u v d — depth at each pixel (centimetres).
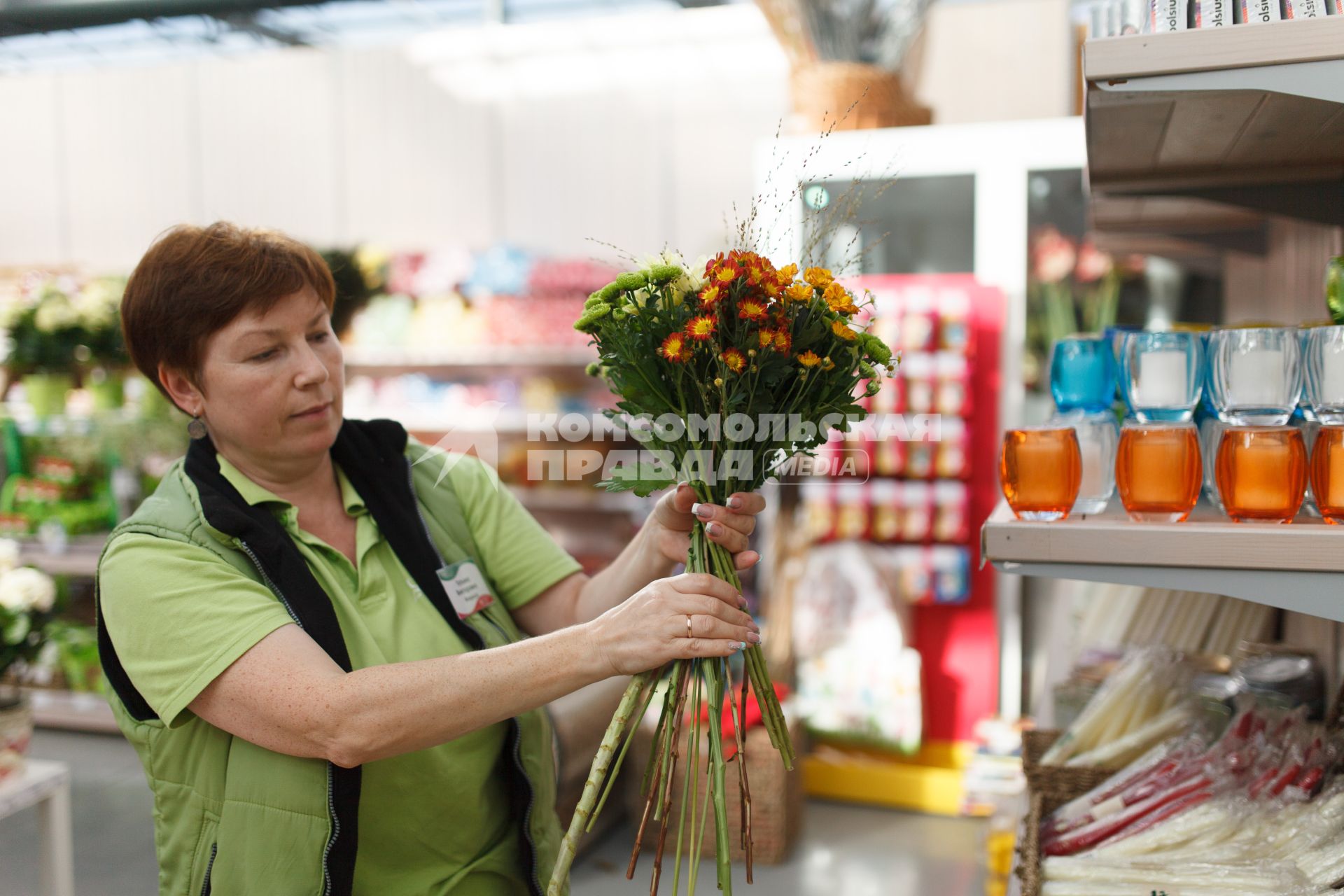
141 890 313
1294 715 150
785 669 369
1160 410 126
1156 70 105
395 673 111
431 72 625
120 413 478
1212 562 100
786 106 576
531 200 621
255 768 118
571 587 154
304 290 128
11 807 234
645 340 116
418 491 150
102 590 122
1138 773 151
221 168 666
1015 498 112
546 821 145
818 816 364
